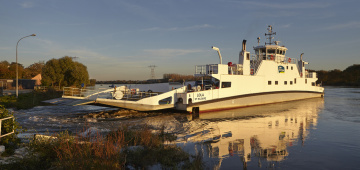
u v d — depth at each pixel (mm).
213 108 22156
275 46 28359
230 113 21469
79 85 64562
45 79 55406
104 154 7340
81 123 15438
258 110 23562
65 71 61656
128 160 7523
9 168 6133
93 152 7617
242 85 24516
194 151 9789
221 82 22688
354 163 8875
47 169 6410
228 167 8125
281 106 26828
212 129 14555
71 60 63688
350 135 13406
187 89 22125
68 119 16969
